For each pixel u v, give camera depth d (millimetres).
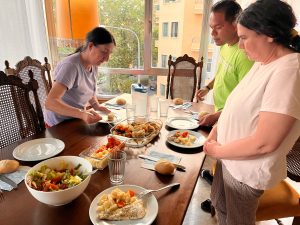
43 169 892
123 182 942
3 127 1373
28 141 1224
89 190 890
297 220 1351
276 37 764
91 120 1410
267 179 868
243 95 890
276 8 741
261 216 1284
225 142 984
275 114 724
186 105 1959
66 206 807
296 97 708
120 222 741
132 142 1240
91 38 1508
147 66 3043
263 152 780
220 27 1488
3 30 2686
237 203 1023
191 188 920
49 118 1754
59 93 1467
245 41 841
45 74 2055
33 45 2854
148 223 726
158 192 886
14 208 792
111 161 944
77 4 1979
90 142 1271
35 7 2703
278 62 784
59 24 2094
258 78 855
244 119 873
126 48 3004
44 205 809
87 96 1764
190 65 2533
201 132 1454
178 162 1098
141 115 1606
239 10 1449
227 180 1052
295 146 1619
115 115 1661
